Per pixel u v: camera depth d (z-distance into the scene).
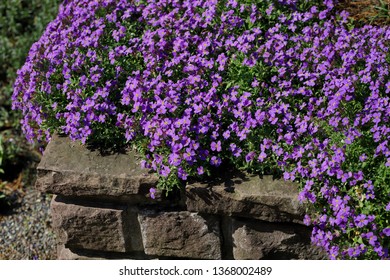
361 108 2.51
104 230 2.66
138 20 2.87
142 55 2.77
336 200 2.37
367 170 2.41
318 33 2.69
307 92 2.56
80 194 2.60
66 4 3.05
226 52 2.72
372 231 2.35
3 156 3.28
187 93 2.60
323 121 2.52
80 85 2.66
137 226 2.64
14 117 3.46
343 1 2.92
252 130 2.51
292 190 2.45
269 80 2.63
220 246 2.59
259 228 2.52
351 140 2.40
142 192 2.55
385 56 2.55
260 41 2.72
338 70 2.54
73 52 2.77
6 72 3.59
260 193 2.45
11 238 3.05
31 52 2.87
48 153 2.64
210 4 2.79
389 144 2.40
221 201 2.48
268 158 2.47
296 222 2.47
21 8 3.69
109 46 2.79
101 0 2.89
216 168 2.54
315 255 2.53
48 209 3.15
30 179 3.26
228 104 2.53
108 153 2.63
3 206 3.18
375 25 2.83
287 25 2.76
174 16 2.83
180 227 2.58
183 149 2.49
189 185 2.50
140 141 2.57
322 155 2.40
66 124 2.69
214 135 2.49
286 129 2.53
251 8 2.76
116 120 2.66
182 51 2.69
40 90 2.76
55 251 2.99
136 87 2.60
